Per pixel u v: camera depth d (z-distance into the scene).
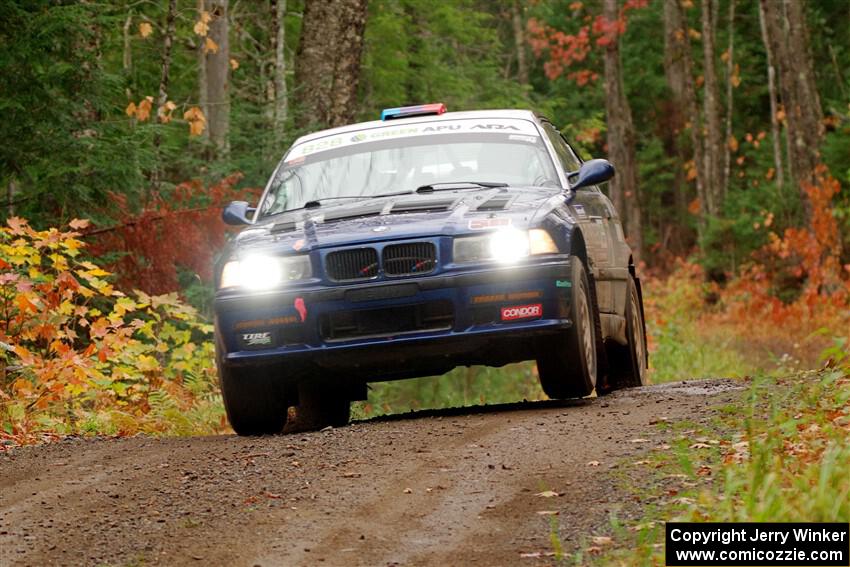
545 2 101.75
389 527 10.48
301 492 11.84
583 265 16.80
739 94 99.00
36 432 18.42
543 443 13.10
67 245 21.22
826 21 85.69
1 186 26.53
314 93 32.88
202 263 26.39
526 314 15.42
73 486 12.91
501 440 13.43
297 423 19.69
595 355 16.84
